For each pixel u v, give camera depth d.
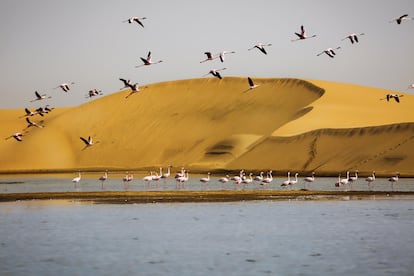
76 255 41.62
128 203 71.69
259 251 42.78
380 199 75.56
